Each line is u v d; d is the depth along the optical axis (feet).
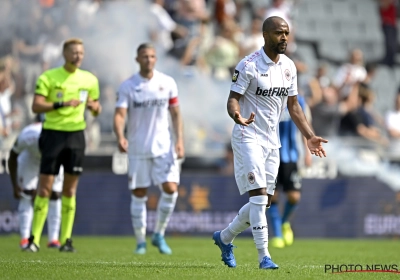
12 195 155.02
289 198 136.46
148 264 83.92
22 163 119.96
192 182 160.56
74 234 158.92
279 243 134.31
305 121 77.66
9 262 83.76
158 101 111.45
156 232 112.98
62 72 108.99
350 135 194.08
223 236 78.38
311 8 240.32
